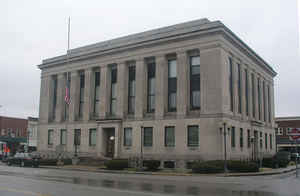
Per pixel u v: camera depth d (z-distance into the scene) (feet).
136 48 141.28
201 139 119.44
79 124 157.07
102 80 151.64
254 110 154.81
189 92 127.24
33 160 134.00
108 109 149.07
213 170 100.83
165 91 131.95
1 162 170.50
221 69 118.73
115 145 139.85
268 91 184.24
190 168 119.55
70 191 50.88
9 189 53.06
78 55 161.27
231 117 123.65
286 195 50.21
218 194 50.03
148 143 133.18
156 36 135.23
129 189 54.49
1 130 261.24
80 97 163.63
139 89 138.10
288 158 162.40
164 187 59.00
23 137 270.87
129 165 123.24
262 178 86.63
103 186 58.80
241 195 49.42
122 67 145.18
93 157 144.66
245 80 146.41
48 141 171.22
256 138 153.58
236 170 104.42
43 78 179.83
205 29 122.42
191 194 49.24
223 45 122.31
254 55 153.58
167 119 128.57
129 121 139.03
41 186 57.77
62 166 133.80
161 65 133.08
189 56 129.49
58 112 168.66
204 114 119.96
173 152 125.08
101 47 153.38
